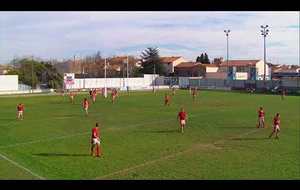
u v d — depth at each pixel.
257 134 39.09
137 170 25.20
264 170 25.27
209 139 36.22
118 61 177.38
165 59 181.75
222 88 117.50
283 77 131.38
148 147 32.41
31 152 30.31
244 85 117.44
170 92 103.62
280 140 35.88
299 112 58.44
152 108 62.62
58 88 111.56
